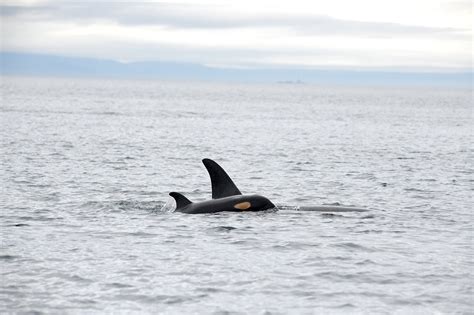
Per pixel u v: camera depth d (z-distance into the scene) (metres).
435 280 55.78
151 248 65.00
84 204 89.25
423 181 121.38
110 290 52.34
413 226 77.44
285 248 65.69
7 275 55.62
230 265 59.53
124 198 97.19
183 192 107.12
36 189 102.06
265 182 118.06
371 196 102.50
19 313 47.38
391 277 56.50
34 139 193.88
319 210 84.00
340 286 54.06
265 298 51.12
